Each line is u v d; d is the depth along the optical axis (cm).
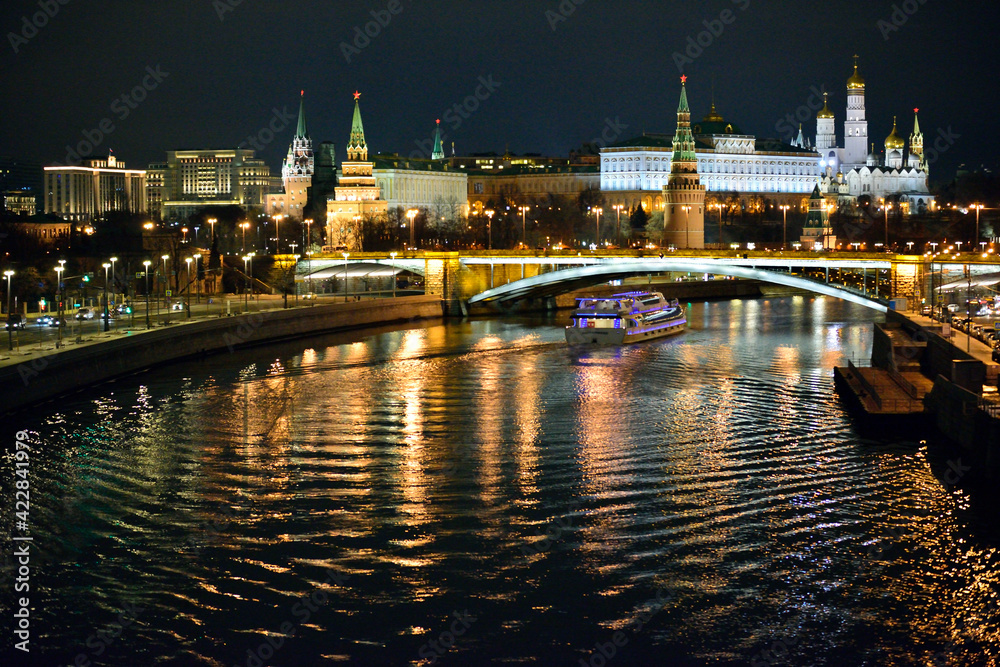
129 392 13525
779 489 9719
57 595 7856
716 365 15862
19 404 12288
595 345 18212
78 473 10244
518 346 18162
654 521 9050
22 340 14788
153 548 8581
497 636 7344
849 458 10481
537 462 10619
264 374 15025
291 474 10250
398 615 7594
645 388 14075
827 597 7769
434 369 15662
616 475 10206
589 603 7719
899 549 8438
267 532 8875
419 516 9194
